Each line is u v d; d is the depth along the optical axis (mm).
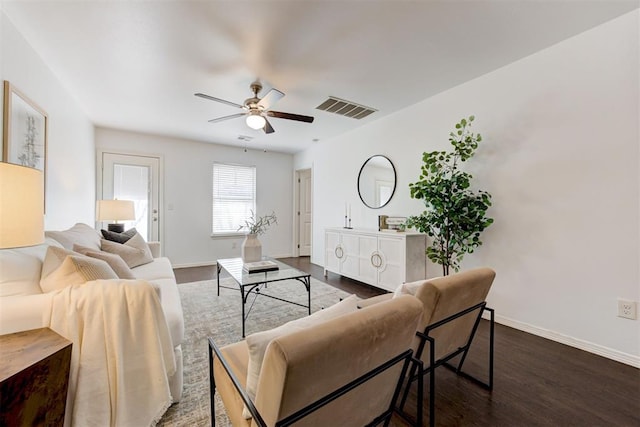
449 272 3031
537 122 2328
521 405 1521
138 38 2100
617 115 1933
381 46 2213
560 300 2217
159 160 4848
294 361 656
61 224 2840
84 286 1261
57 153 2723
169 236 4961
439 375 1811
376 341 839
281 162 6168
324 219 5203
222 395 1146
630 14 1874
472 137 2773
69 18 1878
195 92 3043
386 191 3850
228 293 3459
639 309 1854
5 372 906
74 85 2877
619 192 1932
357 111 3637
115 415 1222
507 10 1826
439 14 1855
